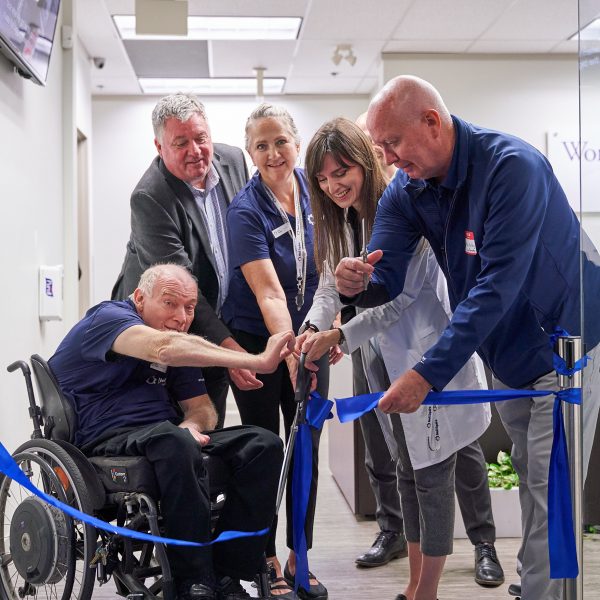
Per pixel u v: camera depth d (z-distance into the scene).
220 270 3.17
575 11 6.06
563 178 7.23
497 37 6.69
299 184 3.01
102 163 8.33
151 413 2.59
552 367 2.11
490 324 1.93
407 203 2.32
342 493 4.61
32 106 4.03
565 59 7.18
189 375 2.75
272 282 2.88
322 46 6.90
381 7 5.98
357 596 2.99
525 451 2.35
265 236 2.93
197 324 2.90
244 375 2.86
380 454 3.33
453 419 2.53
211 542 2.32
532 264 2.05
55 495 2.49
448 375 1.94
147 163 8.34
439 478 2.54
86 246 6.89
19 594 2.57
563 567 1.90
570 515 1.90
